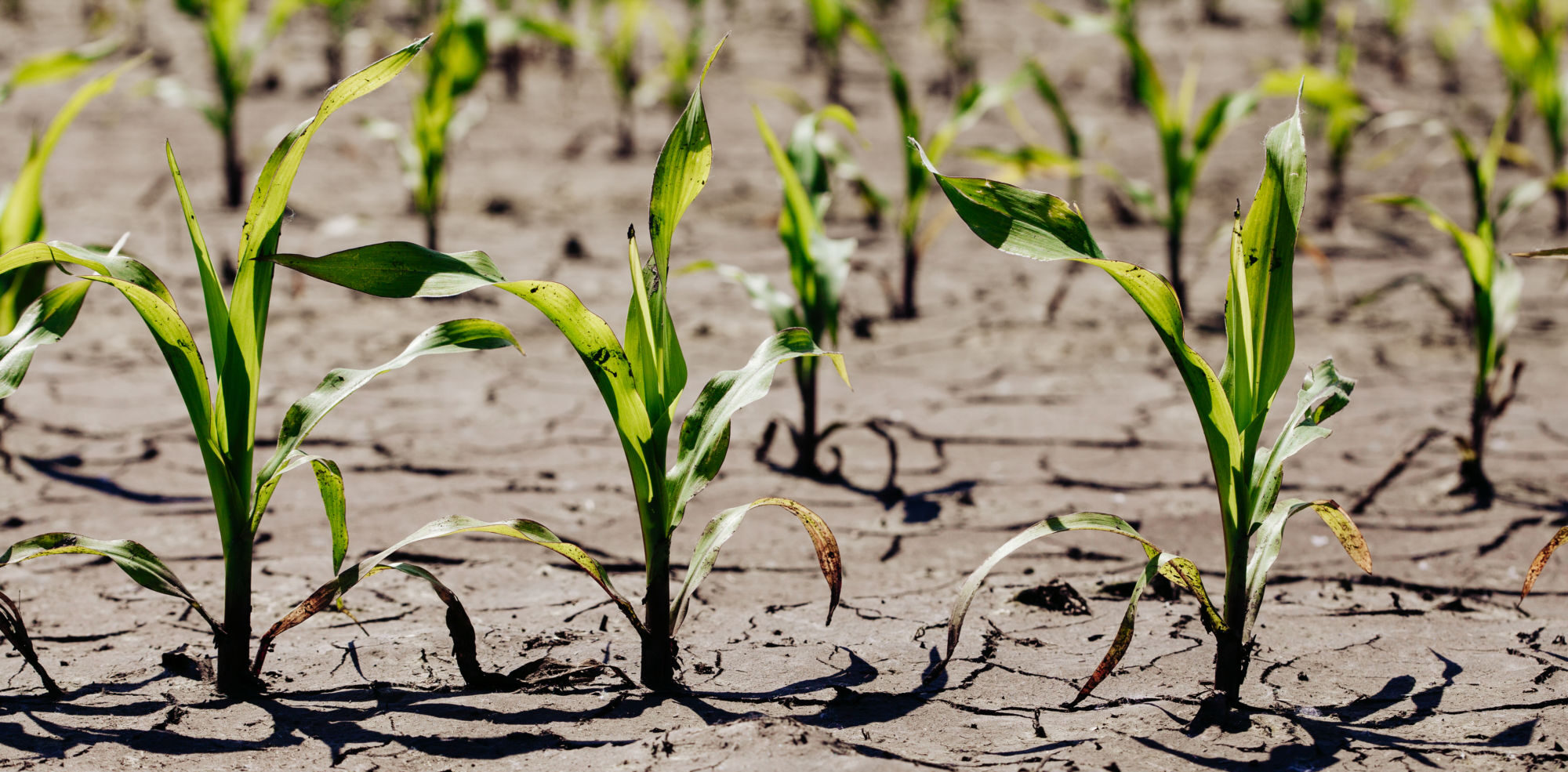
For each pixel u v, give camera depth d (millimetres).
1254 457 1844
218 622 2068
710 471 1886
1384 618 2330
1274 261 1768
